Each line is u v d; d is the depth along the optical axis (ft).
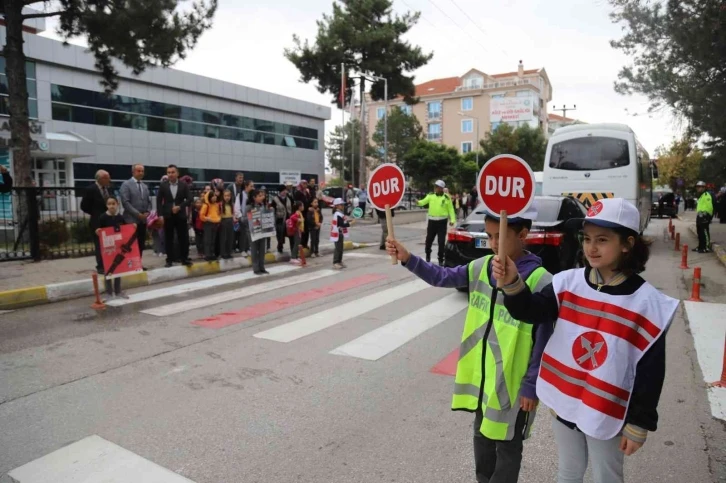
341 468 11.29
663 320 6.75
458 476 11.00
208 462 11.48
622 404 6.89
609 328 6.95
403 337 20.76
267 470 11.19
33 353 18.74
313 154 168.76
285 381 16.14
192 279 33.60
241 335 20.99
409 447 12.19
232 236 38.06
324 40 105.60
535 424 13.60
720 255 42.50
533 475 11.12
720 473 11.18
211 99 133.90
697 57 44.83
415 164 141.49
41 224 37.01
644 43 48.83
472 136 231.91
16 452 11.92
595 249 7.07
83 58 103.81
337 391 15.38
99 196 31.45
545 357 7.63
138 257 28.53
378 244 54.75
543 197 28.25
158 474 11.00
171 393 15.21
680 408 14.40
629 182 46.85
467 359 8.77
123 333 21.26
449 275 9.12
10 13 42.29
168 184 33.96
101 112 109.19
